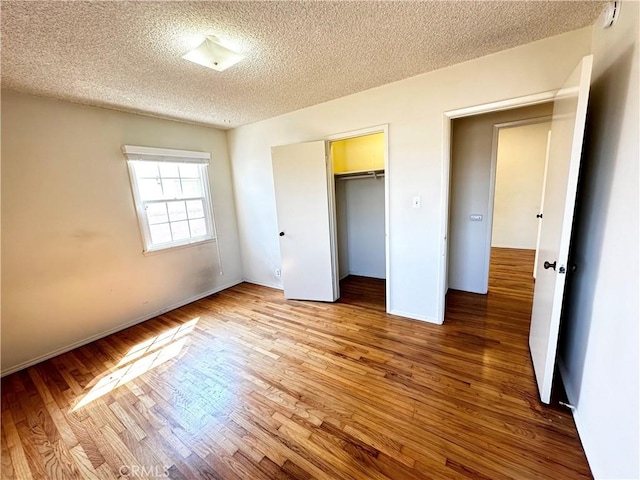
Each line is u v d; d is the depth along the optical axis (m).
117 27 1.51
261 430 1.61
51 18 1.39
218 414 1.74
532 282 3.77
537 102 1.97
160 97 2.55
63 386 2.09
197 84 2.31
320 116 3.01
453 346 2.33
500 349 2.26
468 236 3.39
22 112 2.29
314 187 3.20
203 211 3.79
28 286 2.38
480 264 3.37
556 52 1.85
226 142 4.00
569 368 1.77
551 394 1.75
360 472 1.34
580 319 1.61
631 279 1.04
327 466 1.38
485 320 2.76
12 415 1.82
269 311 3.27
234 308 3.40
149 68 1.99
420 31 1.72
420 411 1.68
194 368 2.23
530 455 1.37
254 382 2.03
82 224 2.66
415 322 2.79
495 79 2.07
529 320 2.72
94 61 1.85
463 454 1.39
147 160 3.08
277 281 4.04
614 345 1.15
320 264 3.38
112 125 2.82
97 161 2.73
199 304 3.57
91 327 2.76
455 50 1.98
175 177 3.43
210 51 1.76
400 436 1.52
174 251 3.43
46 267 2.47
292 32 1.66
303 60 2.01
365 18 1.56
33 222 2.39
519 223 5.58
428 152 2.46
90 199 2.70
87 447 1.55
